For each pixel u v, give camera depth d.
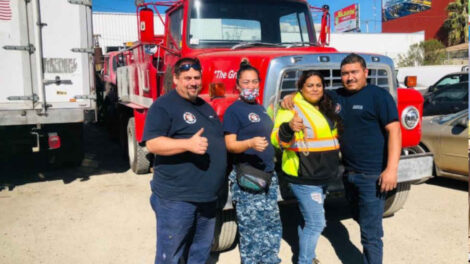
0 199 5.66
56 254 4.02
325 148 3.05
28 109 5.66
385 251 4.01
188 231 2.88
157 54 5.37
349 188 3.31
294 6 5.32
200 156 2.76
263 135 3.08
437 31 54.06
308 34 5.45
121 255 4.01
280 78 3.57
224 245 3.74
